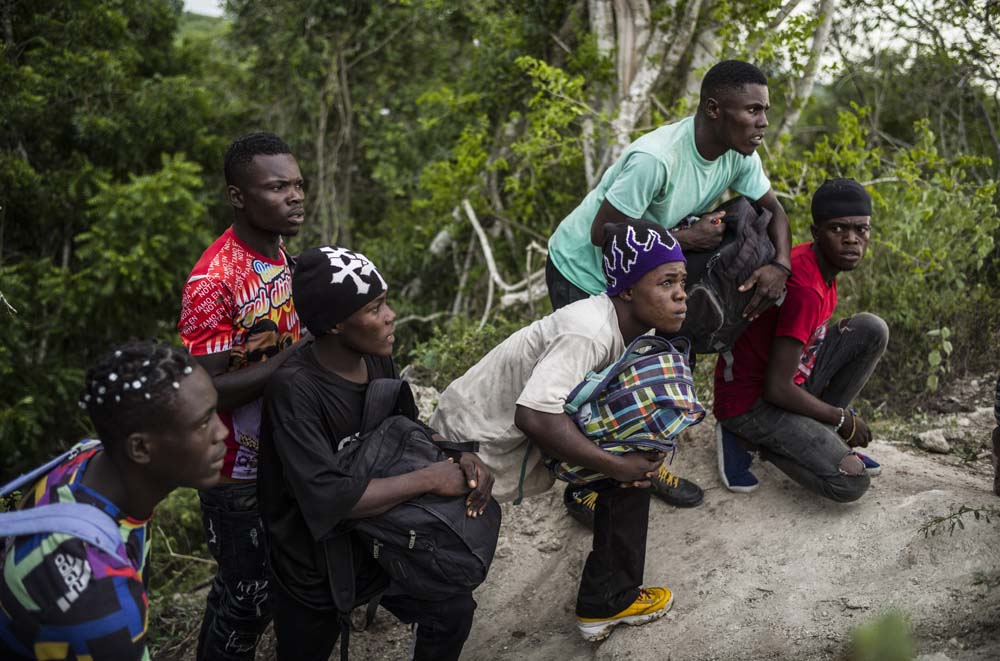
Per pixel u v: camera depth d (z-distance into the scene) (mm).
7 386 9602
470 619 2627
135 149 11164
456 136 10883
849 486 3166
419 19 13125
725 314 3084
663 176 3168
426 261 10094
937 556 2912
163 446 1875
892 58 7949
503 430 2758
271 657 3627
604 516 2895
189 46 13586
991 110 7871
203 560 5848
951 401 4797
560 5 8742
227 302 2781
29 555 1760
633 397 2561
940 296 5355
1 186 9953
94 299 10273
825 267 3252
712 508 3535
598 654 3004
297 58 13078
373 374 2662
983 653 2570
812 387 3477
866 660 2057
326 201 13453
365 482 2393
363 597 2623
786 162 6617
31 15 10750
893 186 6309
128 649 1803
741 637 2863
